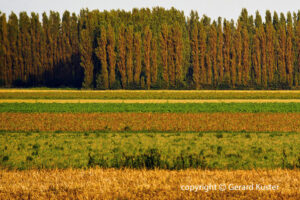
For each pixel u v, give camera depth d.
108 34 81.00
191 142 22.72
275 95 64.56
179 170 13.56
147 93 68.38
